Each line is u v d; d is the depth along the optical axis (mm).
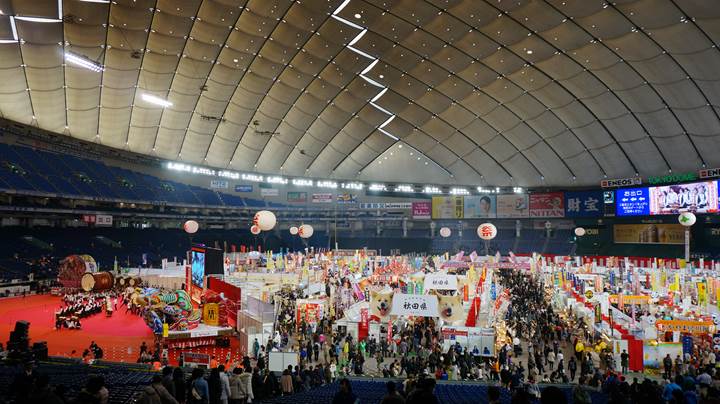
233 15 43625
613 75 46562
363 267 47594
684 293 32344
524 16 40750
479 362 23375
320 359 25594
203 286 35688
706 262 46594
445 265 49156
